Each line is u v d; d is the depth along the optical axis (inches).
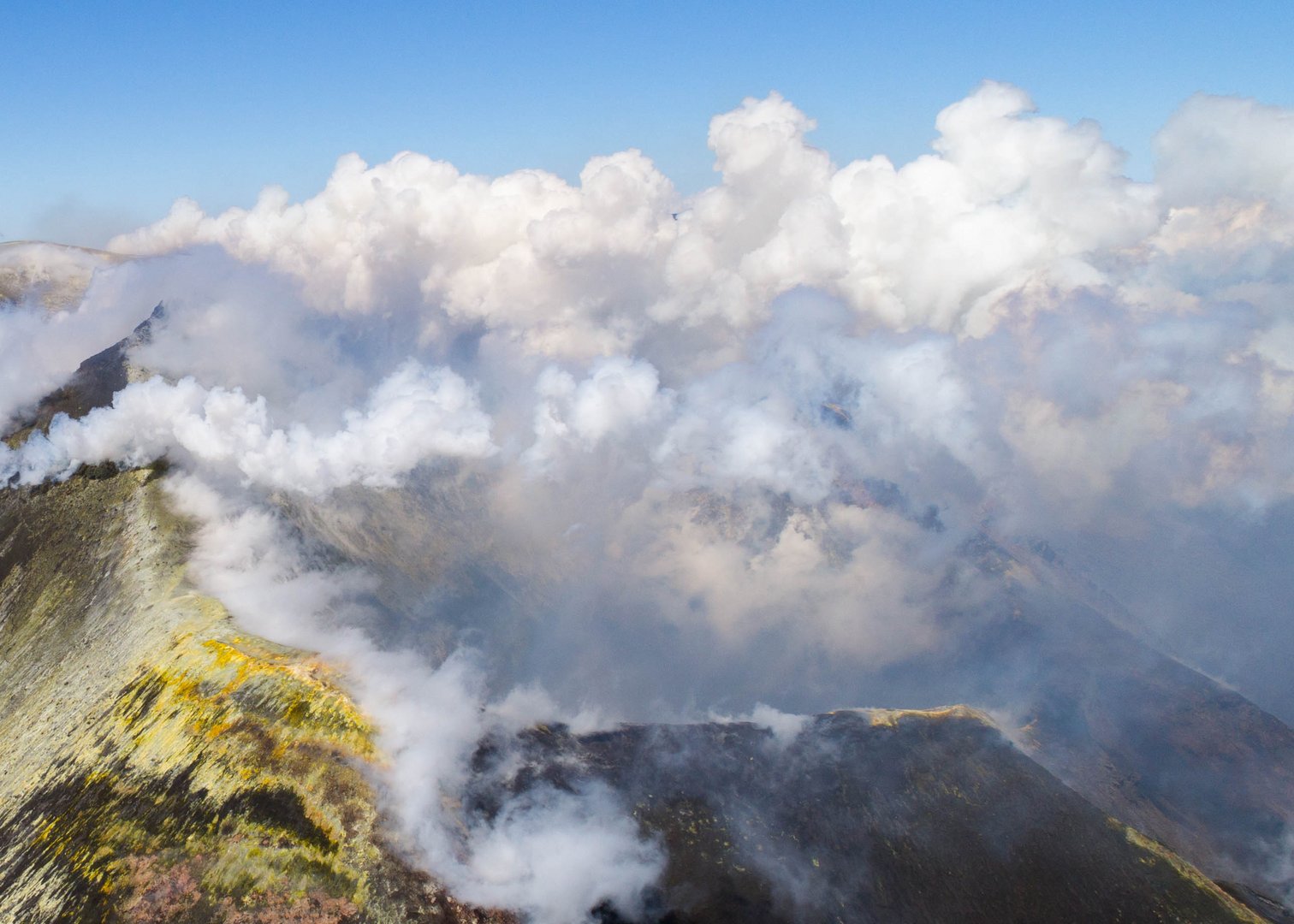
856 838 4025.6
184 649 4025.6
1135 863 3966.5
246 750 3344.0
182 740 3449.8
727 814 4060.0
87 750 3590.1
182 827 3046.3
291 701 3676.2
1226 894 3890.3
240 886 2812.5
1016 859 3973.9
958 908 3735.2
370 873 2992.1
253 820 3053.6
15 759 3789.4
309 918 2753.4
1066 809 4276.6
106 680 4033.0
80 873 2918.3
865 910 3668.8
